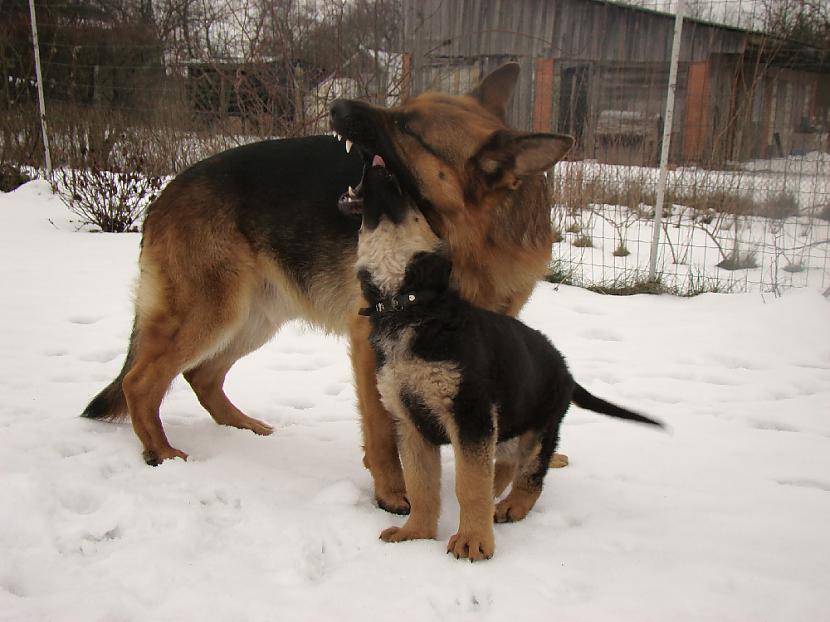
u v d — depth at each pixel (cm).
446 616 95
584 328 231
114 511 117
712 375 192
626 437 153
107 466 135
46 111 504
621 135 421
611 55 540
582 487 131
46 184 449
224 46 461
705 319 236
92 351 199
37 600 95
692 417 164
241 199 145
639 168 407
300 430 158
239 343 157
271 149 147
